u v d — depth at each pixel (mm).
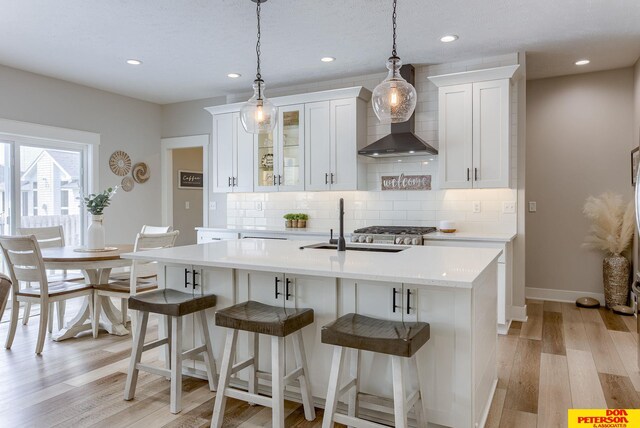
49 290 3512
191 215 7227
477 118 4113
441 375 2055
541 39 3791
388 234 4133
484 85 4078
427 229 4383
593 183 4781
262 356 2559
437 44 3908
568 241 4914
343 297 2291
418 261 2322
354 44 3908
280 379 2086
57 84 4980
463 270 2020
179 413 2395
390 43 3879
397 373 1824
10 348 3412
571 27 3537
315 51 4102
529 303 4855
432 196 4629
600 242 4609
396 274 1929
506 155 4008
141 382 2795
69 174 5234
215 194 5938
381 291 2180
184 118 6102
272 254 2648
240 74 4812
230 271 2607
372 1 3072
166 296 2574
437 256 2533
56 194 5102
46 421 2297
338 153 4723
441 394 2057
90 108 5340
